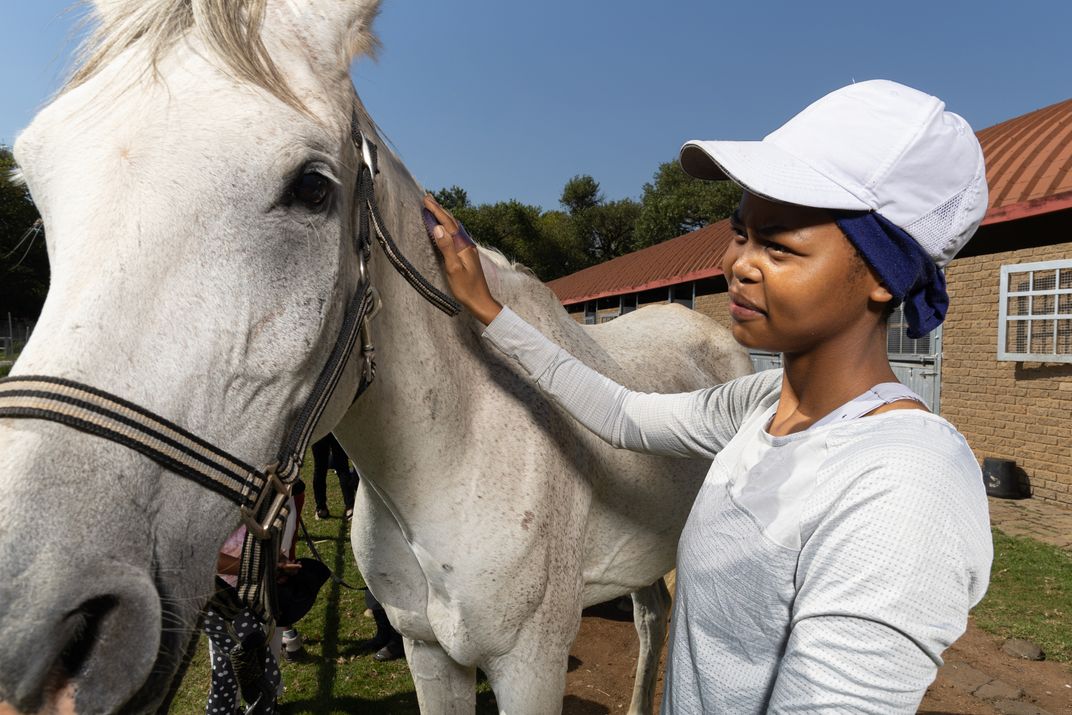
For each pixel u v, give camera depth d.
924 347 7.13
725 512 0.83
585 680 3.12
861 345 0.79
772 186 0.74
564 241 44.06
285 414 1.00
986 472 6.04
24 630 0.68
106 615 0.75
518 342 1.49
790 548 0.73
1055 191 5.21
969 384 6.54
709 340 2.71
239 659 1.85
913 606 0.62
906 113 0.75
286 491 1.00
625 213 43.91
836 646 0.64
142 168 0.86
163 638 0.82
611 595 1.94
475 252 1.49
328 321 1.05
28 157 0.95
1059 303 5.65
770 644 0.77
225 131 0.90
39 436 0.74
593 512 1.75
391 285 1.32
